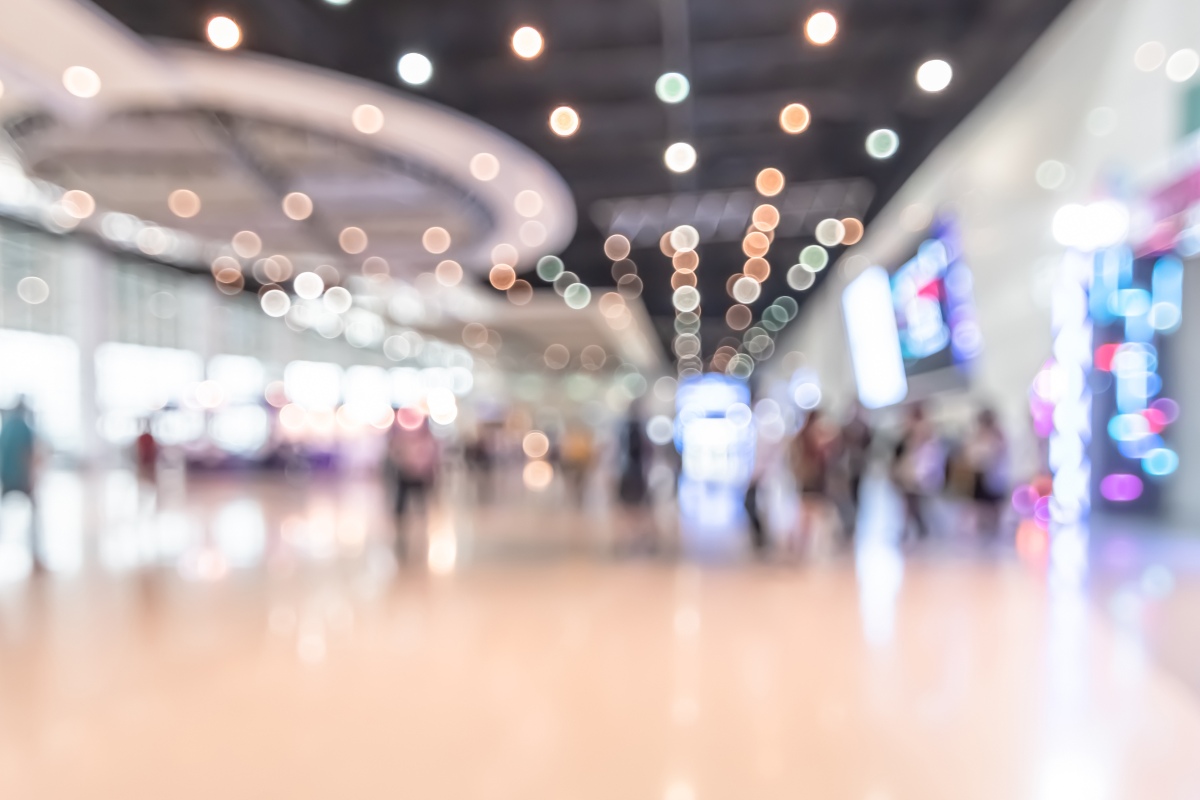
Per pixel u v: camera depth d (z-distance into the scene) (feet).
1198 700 11.78
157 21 22.84
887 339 45.55
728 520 36.55
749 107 32.17
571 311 72.54
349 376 100.68
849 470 28.76
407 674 13.37
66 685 12.71
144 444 41.45
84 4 20.45
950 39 26.96
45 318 55.31
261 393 69.87
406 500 27.20
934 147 34.27
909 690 12.40
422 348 115.24
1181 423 30.19
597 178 39.65
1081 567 21.97
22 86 24.53
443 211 43.57
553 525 34.30
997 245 32.65
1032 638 15.07
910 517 28.81
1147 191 24.52
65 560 24.57
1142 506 31.09
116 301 61.52
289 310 78.43
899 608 17.83
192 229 47.42
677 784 9.21
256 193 39.32
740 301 74.13
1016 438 31.91
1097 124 25.79
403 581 21.57
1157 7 22.52
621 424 38.45
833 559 24.77
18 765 9.70
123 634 15.84
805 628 16.25
